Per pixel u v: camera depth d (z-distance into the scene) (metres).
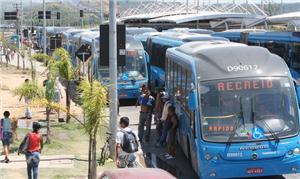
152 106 21.45
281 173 14.66
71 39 53.62
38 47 87.62
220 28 67.69
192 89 14.97
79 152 19.77
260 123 14.60
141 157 18.84
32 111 30.34
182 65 17.94
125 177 8.98
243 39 32.75
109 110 18.34
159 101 21.56
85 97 14.32
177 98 19.22
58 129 24.28
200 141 14.57
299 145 14.68
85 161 18.30
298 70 24.91
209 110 14.74
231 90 14.84
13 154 19.23
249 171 14.51
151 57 36.41
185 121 17.33
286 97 14.95
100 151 19.52
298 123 14.81
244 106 14.73
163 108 20.47
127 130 14.37
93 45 32.66
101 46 18.56
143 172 9.34
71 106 30.47
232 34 35.50
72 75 25.59
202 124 14.64
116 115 18.45
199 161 14.66
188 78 16.53
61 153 19.41
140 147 20.59
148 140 21.50
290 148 14.59
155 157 18.94
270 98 14.86
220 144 14.46
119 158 14.30
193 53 16.45
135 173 9.25
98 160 18.00
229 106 14.73
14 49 70.19
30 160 14.55
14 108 31.66
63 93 35.50
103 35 18.55
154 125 25.33
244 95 14.81
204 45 17.66
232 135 14.48
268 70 15.20
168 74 22.11
